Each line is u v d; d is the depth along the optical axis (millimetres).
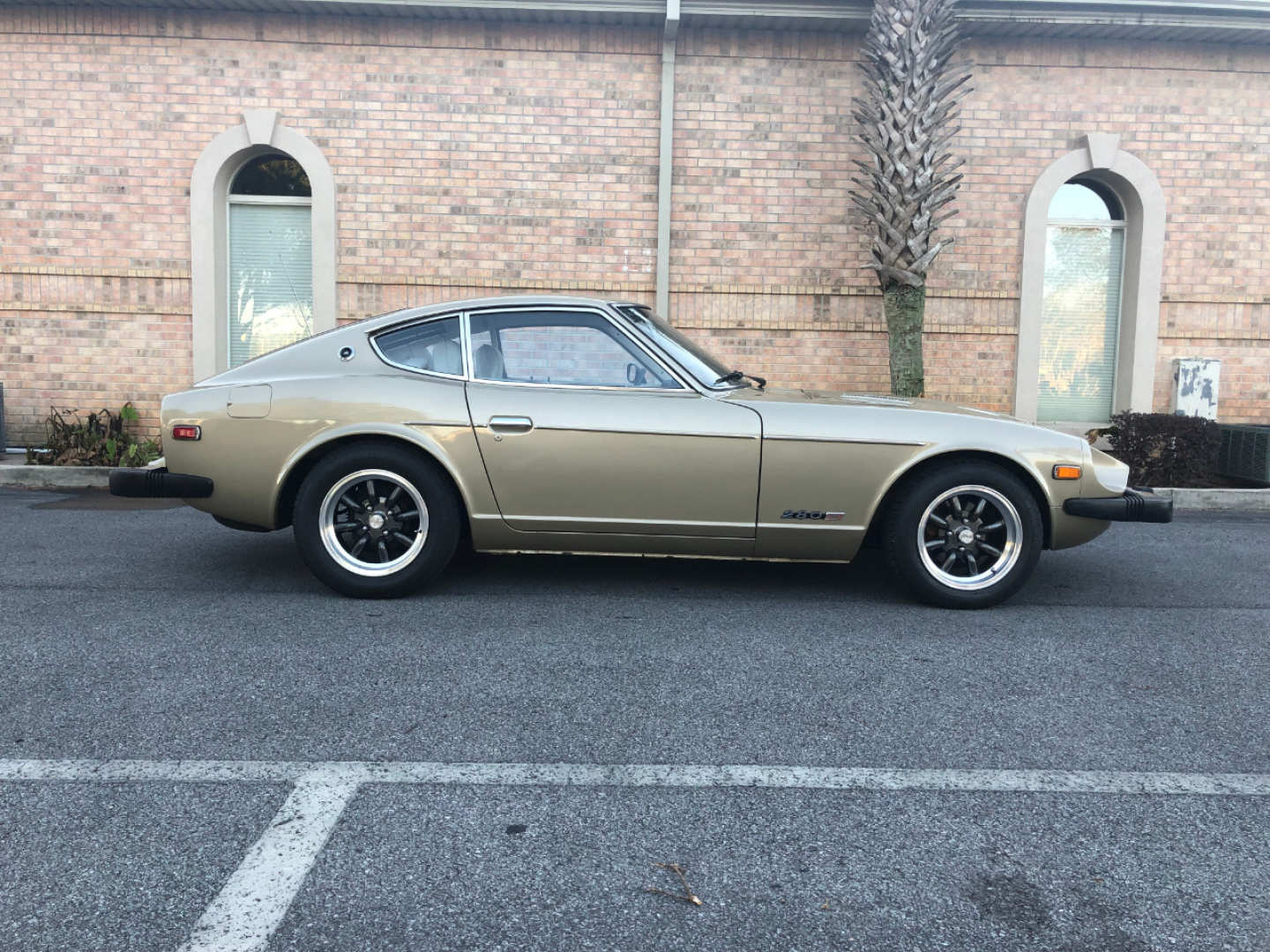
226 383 4789
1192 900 2213
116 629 4168
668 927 2090
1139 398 9883
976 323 9781
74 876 2252
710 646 4043
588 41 9500
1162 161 9703
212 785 2725
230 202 9836
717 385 4766
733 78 9547
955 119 9617
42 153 9500
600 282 9727
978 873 2318
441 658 3830
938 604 4703
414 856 2361
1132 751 3039
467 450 4582
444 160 9570
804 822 2553
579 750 2986
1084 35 9453
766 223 9672
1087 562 5930
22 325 9664
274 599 4719
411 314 4836
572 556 5793
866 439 4555
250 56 9430
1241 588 5270
